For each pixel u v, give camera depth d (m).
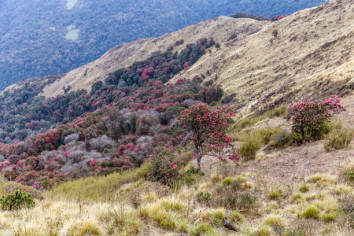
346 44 32.41
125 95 93.81
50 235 3.42
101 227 3.84
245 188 5.87
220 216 4.32
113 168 24.12
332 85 17.20
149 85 92.00
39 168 36.94
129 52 138.25
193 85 68.12
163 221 4.02
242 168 8.02
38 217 4.33
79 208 4.96
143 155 29.44
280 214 4.22
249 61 61.66
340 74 17.81
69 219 4.10
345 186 4.54
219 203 4.93
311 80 23.64
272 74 45.44
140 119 44.28
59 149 43.12
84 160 34.50
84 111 101.31
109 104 87.62
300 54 44.22
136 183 10.53
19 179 26.77
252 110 29.41
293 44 51.94
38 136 46.94
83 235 3.54
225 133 9.13
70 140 45.47
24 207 5.26
